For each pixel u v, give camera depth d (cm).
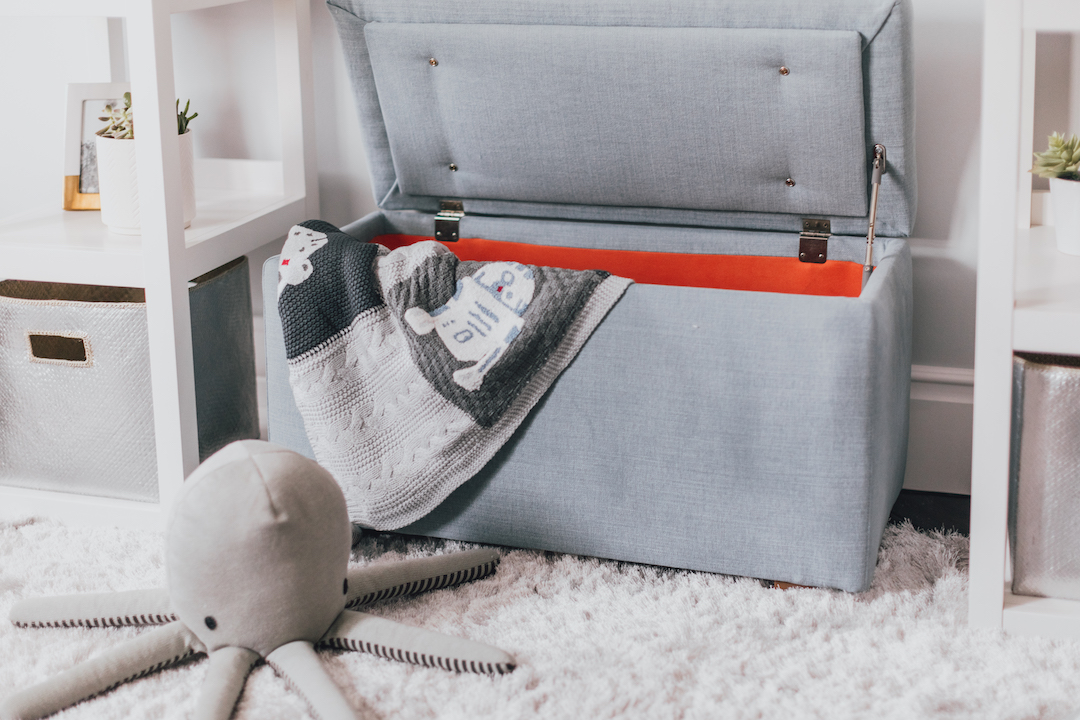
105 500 142
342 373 126
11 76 184
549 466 125
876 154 137
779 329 113
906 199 142
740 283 158
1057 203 131
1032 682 104
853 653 110
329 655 111
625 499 124
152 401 137
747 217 155
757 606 119
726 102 137
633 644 111
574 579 126
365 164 178
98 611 114
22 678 106
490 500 129
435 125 152
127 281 133
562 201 160
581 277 121
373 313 124
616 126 144
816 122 135
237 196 171
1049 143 133
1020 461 114
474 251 167
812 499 117
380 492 127
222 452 109
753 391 116
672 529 123
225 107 179
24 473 145
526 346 120
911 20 127
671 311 117
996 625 115
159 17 125
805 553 118
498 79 143
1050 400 110
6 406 142
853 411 113
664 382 118
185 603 105
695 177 148
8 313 138
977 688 103
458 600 122
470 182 159
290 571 104
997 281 107
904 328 136
